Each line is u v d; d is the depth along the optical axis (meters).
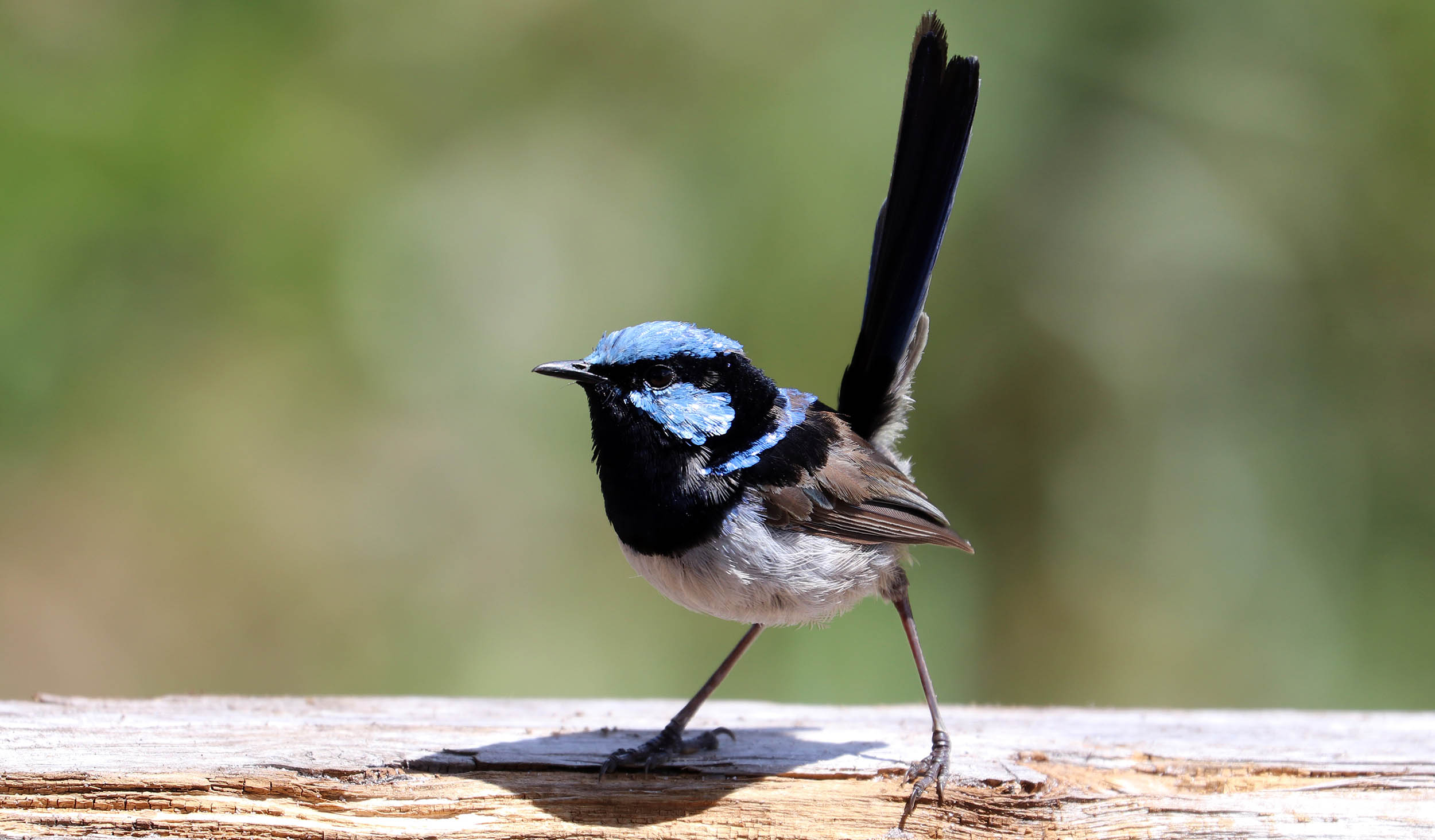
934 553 12.91
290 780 6.18
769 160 13.37
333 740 6.66
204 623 13.98
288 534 14.18
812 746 6.83
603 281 13.99
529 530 13.91
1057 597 13.16
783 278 13.05
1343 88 13.09
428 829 6.14
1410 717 7.65
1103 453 13.27
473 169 14.80
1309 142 13.14
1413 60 12.72
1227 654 12.63
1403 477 12.75
